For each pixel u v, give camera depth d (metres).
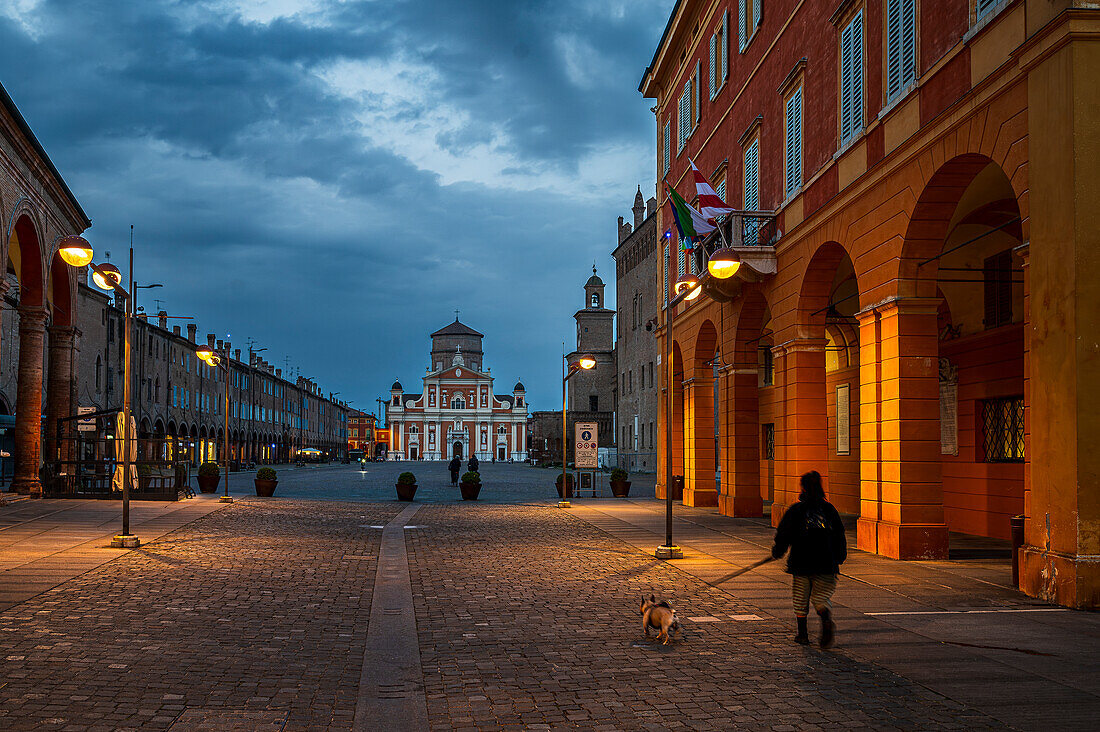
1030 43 10.97
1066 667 7.70
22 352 27.41
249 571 13.62
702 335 28.64
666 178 34.25
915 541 14.74
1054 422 10.70
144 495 28.67
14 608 10.27
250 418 95.19
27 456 27.62
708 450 28.98
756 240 22.25
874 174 15.68
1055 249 10.64
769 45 21.94
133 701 6.66
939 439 14.85
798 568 8.57
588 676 7.50
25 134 23.25
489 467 91.44
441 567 14.34
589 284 97.62
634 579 13.05
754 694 6.92
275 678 7.43
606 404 93.31
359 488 42.25
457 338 163.12
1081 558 10.31
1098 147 10.27
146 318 62.25
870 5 16.03
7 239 23.12
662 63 33.69
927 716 6.33
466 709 6.57
